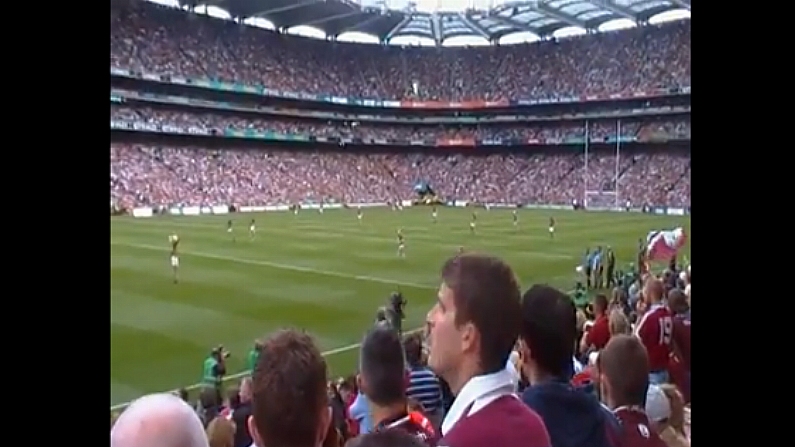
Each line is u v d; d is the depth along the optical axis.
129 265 14.70
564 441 2.57
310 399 2.21
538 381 2.77
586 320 5.27
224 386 6.36
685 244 9.93
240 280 13.79
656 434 3.11
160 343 9.23
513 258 17.05
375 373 2.61
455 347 2.40
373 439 1.86
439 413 3.41
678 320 4.58
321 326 10.48
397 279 14.53
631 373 3.13
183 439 2.05
